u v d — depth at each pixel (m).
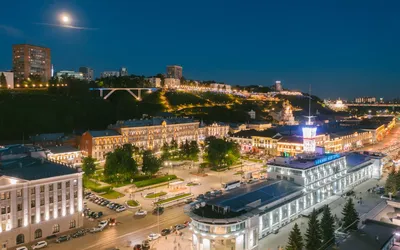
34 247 109.25
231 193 128.50
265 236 120.81
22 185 113.44
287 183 144.25
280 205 126.44
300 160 159.50
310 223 104.44
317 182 155.75
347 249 95.94
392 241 104.44
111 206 149.38
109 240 116.94
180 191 175.38
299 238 99.25
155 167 196.62
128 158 188.00
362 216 131.12
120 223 132.38
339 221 132.50
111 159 184.25
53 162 141.62
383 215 131.50
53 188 121.44
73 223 127.19
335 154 175.75
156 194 168.75
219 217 102.88
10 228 111.00
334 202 160.50
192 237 108.88
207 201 116.00
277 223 126.75
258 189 132.38
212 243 102.31
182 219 137.00
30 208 115.62
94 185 180.75
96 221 134.50
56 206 122.12
